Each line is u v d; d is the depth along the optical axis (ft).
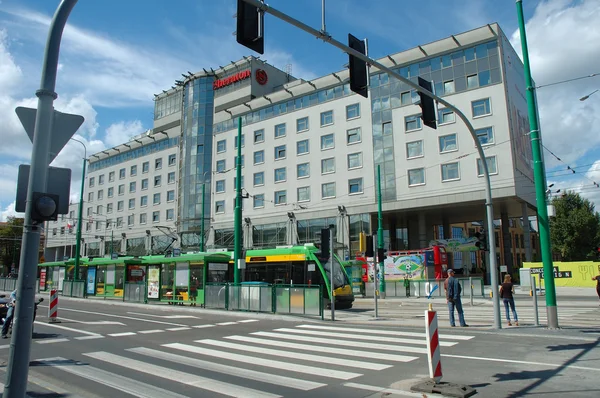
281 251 80.94
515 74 142.31
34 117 18.22
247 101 188.55
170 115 229.45
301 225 163.22
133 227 234.38
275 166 173.78
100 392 22.41
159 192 224.53
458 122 134.92
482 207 140.26
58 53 18.35
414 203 139.44
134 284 87.92
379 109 150.82
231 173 187.21
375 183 148.15
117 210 245.65
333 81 162.50
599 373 25.03
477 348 33.73
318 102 166.09
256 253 84.64
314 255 75.72
